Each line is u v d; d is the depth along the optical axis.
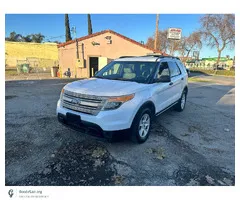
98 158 2.87
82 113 2.91
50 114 4.89
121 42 16.48
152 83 3.63
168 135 3.82
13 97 6.92
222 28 32.00
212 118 5.06
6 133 3.64
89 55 16.12
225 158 2.98
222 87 12.12
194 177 2.50
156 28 15.96
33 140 3.39
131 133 3.06
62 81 12.83
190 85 13.05
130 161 2.81
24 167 2.60
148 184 2.36
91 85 3.29
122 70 4.23
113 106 2.79
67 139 3.46
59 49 15.93
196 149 3.25
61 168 2.60
